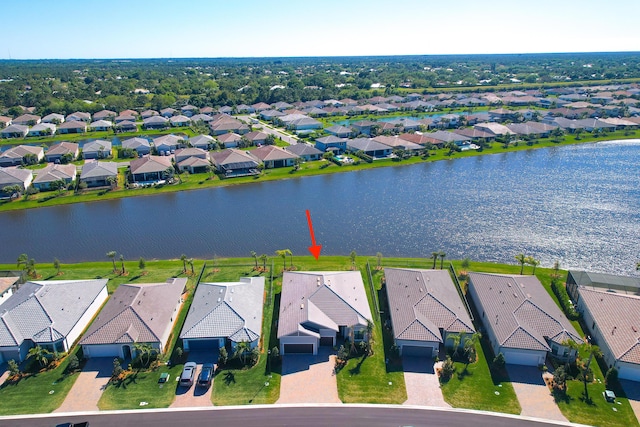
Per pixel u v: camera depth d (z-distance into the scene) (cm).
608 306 5994
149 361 5431
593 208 10550
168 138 16112
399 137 16575
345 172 13725
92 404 4784
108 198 11438
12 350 5388
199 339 5556
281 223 9856
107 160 14700
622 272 7762
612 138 17850
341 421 4591
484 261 8125
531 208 10581
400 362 5472
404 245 8769
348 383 5116
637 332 5425
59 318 5791
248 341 5475
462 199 11238
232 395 4916
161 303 6131
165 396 4897
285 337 5494
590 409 4756
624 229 9400
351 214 10350
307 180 12975
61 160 14412
